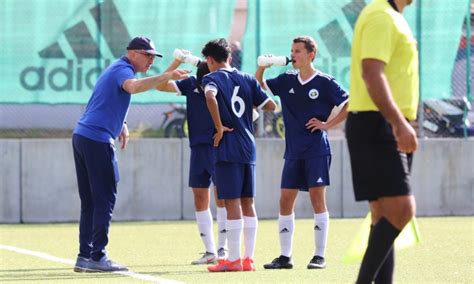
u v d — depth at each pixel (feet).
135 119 181.78
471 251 124.77
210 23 174.50
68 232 155.33
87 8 172.14
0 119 180.75
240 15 175.52
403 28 68.03
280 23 176.65
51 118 182.19
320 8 177.47
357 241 74.59
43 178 173.58
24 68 171.01
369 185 67.41
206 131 115.96
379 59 65.67
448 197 186.80
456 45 181.78
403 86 68.80
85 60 172.14
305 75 108.68
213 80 103.04
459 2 181.06
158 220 176.55
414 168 185.47
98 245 104.12
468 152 186.91
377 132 67.10
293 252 126.72
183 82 117.19
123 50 172.55
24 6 170.81
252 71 175.83
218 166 103.24
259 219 179.73
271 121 180.65
